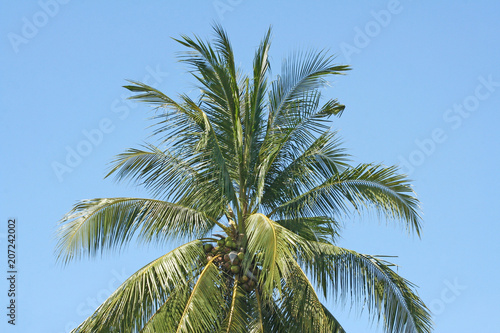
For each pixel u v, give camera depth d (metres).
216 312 14.94
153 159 16.98
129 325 15.16
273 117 17.33
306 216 16.66
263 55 17.25
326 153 17.34
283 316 15.71
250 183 16.89
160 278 15.34
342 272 16.31
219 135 17.03
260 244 14.02
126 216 16.52
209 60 16.69
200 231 16.91
